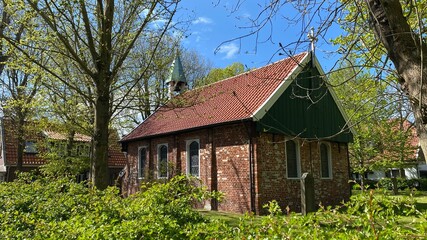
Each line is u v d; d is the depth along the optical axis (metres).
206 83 21.88
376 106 5.29
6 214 7.06
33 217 6.67
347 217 3.51
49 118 22.72
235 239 3.70
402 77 3.88
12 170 30.78
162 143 22.94
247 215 4.18
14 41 10.27
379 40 4.11
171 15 11.36
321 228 3.58
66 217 7.04
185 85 28.20
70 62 13.39
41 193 9.54
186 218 6.16
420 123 3.65
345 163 21.97
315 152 19.98
